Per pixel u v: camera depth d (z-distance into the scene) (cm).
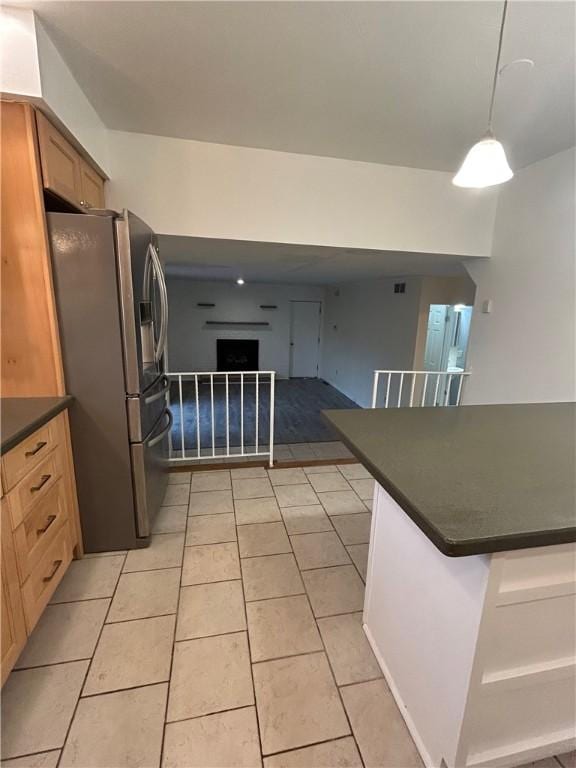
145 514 204
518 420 161
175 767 111
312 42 146
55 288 171
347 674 139
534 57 151
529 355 270
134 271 180
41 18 136
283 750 115
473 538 77
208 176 241
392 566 131
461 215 291
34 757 112
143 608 167
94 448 191
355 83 172
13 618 130
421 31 138
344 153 251
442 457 119
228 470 310
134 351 184
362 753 115
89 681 134
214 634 155
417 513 86
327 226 265
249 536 221
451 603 99
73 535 191
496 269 298
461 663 95
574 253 235
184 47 150
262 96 184
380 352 625
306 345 936
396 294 575
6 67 136
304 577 189
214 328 880
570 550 92
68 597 173
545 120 201
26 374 174
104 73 167
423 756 112
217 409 643
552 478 105
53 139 161
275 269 513
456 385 625
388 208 274
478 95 179
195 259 393
